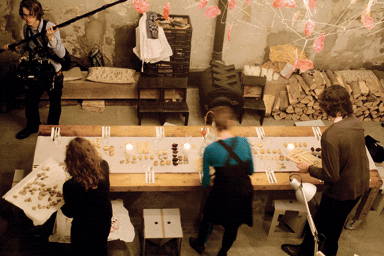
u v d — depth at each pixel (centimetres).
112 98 612
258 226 443
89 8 592
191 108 635
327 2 624
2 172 484
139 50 582
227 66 618
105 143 416
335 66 692
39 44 461
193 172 394
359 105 631
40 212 331
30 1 431
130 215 441
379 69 699
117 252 397
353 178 344
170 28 558
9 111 592
